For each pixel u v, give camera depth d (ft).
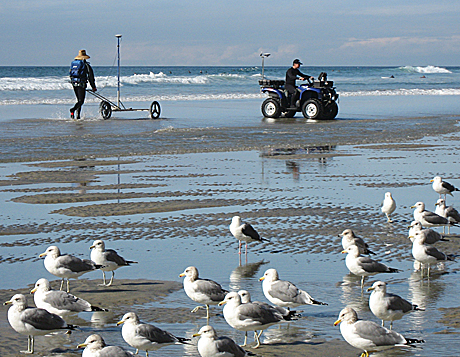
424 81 338.13
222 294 27.58
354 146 85.92
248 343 25.17
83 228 42.06
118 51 119.14
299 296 26.55
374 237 40.22
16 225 42.52
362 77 389.19
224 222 43.83
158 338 23.13
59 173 62.39
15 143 82.48
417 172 64.64
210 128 103.30
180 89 230.89
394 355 23.62
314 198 51.60
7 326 26.63
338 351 24.26
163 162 70.64
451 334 25.46
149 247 37.88
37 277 32.53
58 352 24.22
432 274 33.40
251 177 61.31
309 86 121.60
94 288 31.12
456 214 42.04
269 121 117.50
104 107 116.88
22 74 345.31
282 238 39.88
